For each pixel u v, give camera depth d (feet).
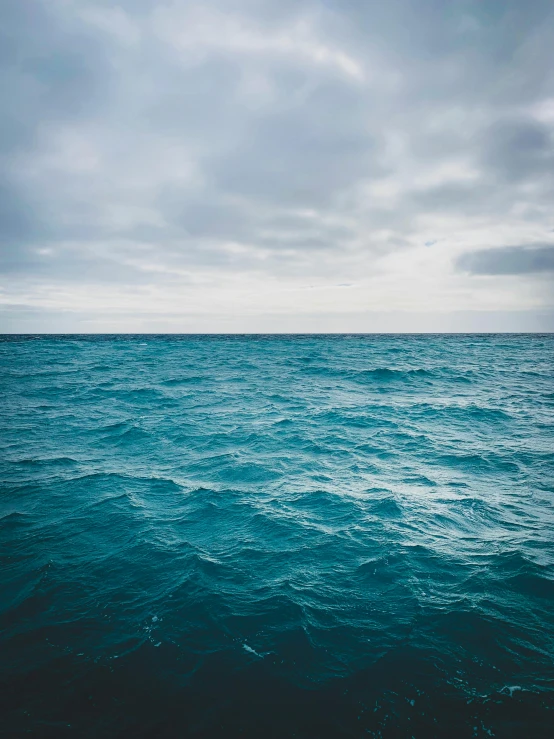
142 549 25.48
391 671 16.62
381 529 28.02
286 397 79.25
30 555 24.76
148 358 154.92
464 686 15.94
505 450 45.83
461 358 153.79
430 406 69.72
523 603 20.62
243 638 18.33
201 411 66.49
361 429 55.11
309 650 17.69
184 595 21.09
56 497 33.12
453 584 22.09
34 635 18.37
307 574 23.03
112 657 17.22
